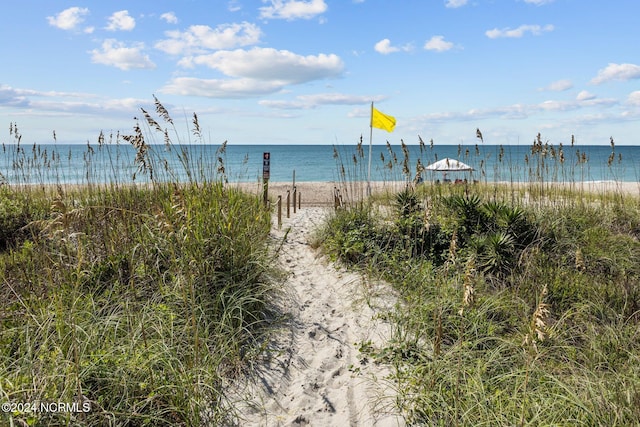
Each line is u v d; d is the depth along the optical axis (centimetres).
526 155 1079
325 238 941
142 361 376
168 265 575
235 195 815
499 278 675
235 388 417
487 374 411
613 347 471
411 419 361
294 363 473
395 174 1066
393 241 809
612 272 709
